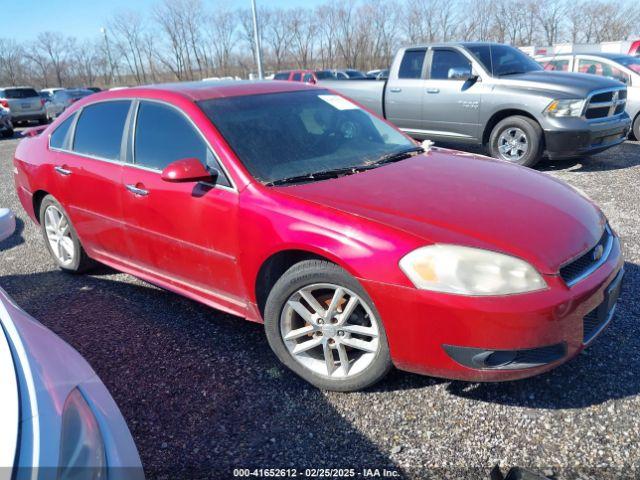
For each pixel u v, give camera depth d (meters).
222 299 3.15
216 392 2.78
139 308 3.78
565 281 2.33
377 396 2.67
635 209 5.37
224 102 3.35
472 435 2.37
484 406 2.55
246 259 2.83
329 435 2.43
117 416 1.73
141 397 2.78
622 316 3.25
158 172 3.28
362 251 2.39
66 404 1.58
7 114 17.38
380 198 2.65
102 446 1.55
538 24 39.66
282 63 44.09
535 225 2.46
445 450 2.30
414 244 2.32
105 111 3.82
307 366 2.76
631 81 9.34
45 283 4.35
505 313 2.19
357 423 2.50
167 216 3.21
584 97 6.74
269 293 2.83
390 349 2.44
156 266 3.50
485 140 7.74
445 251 2.28
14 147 14.02
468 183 2.89
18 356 1.68
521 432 2.37
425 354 2.37
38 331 1.95
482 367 2.30
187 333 3.39
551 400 2.56
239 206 2.82
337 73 20.81
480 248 2.28
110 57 47.53
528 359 2.33
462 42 8.02
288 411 2.61
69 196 3.99
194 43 45.50
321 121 3.54
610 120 7.07
